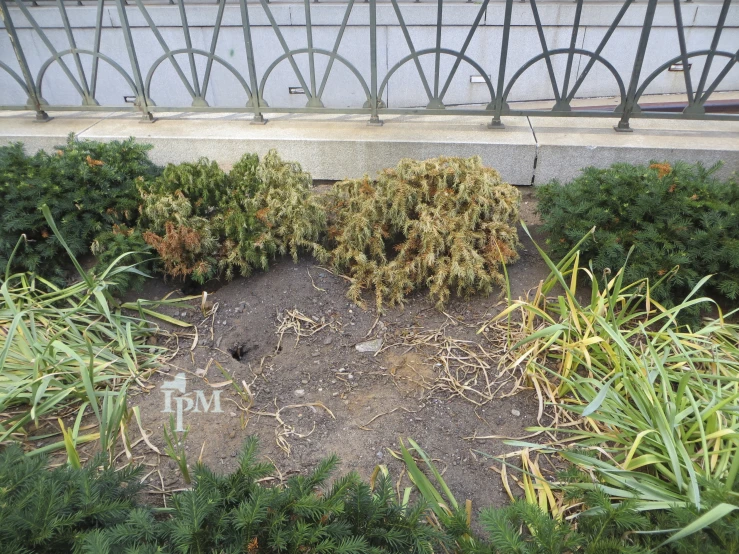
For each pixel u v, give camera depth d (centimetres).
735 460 175
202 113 454
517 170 395
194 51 404
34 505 154
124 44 678
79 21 664
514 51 672
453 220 302
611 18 645
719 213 284
